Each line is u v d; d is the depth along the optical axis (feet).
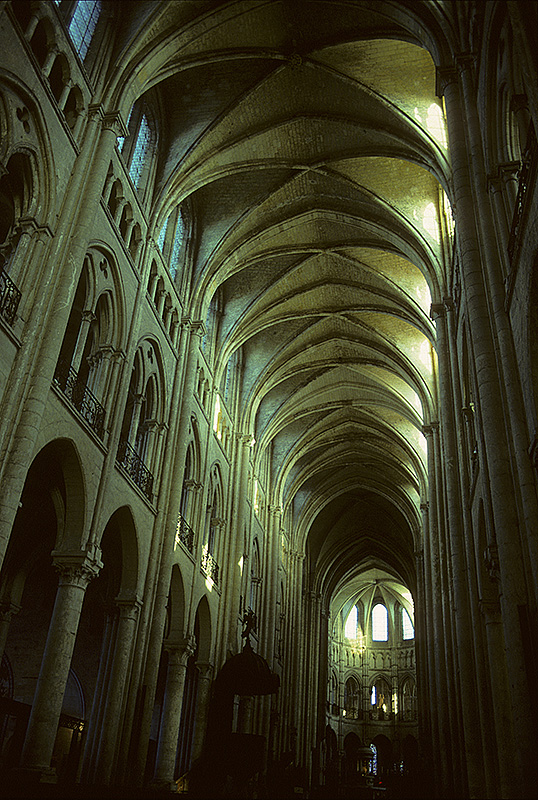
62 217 48.21
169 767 65.41
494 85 44.91
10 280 42.50
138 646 58.65
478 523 54.54
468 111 48.62
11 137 43.21
